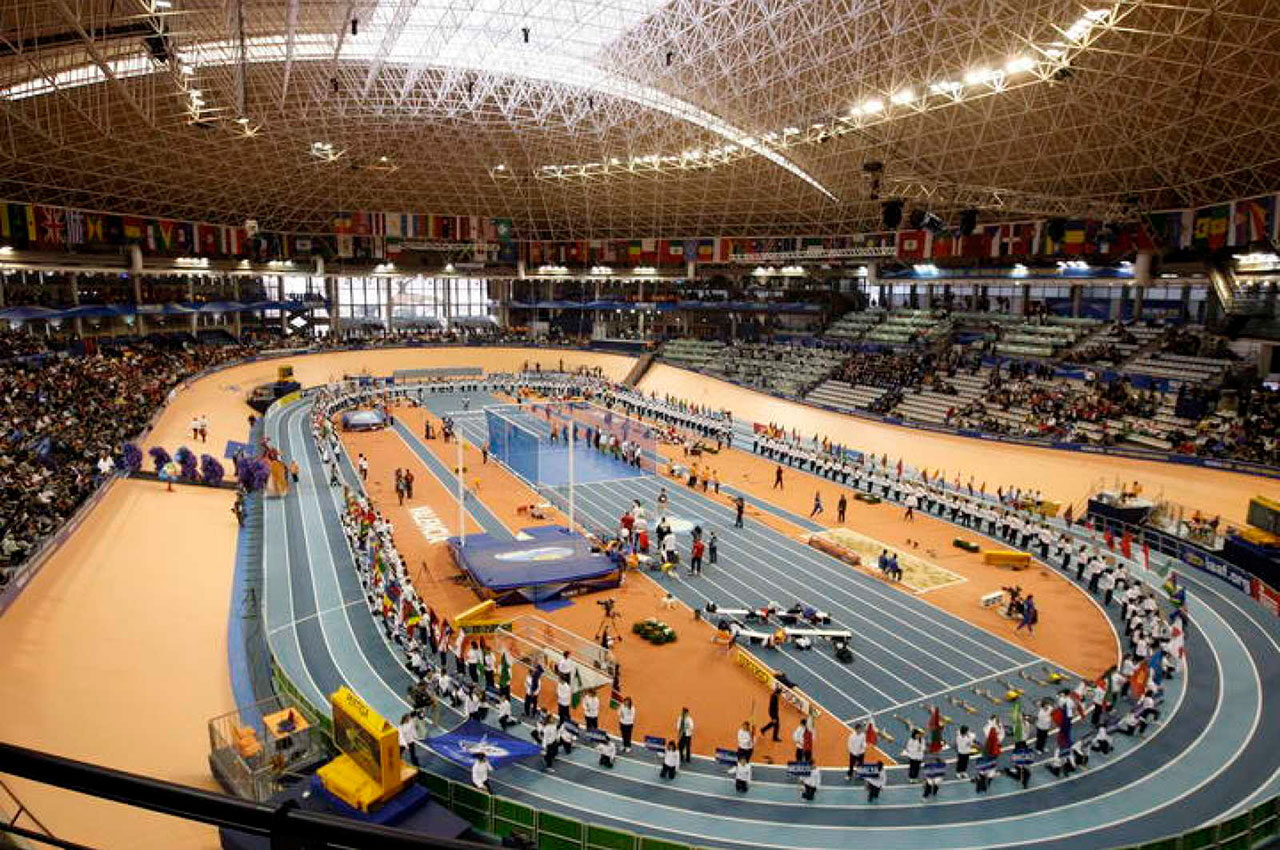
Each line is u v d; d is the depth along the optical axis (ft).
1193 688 74.28
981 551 113.19
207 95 162.09
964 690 75.05
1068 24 111.55
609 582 97.30
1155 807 56.95
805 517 128.36
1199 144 132.36
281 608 88.38
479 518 124.98
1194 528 110.93
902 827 54.60
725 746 65.10
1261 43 102.63
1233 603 94.07
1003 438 159.94
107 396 157.58
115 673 68.13
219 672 72.79
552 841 48.70
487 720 67.62
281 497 130.62
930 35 125.29
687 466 159.94
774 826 54.44
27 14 105.91
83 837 48.16
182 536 104.17
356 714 51.01
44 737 57.00
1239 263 159.84
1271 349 162.50
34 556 79.20
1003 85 124.16
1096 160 150.10
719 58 145.18
